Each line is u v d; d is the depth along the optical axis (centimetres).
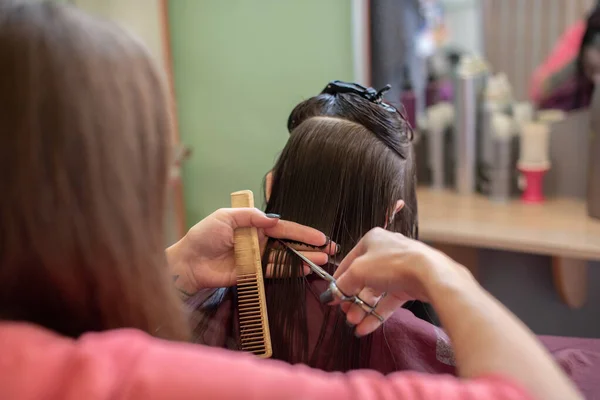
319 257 62
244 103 155
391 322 61
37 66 32
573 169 138
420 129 155
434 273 43
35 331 33
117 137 35
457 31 153
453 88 146
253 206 66
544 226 121
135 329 36
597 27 126
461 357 37
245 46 152
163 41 150
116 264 35
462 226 124
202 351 33
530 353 36
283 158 67
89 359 31
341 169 64
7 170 32
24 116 32
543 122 139
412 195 73
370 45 145
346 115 67
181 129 161
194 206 164
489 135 141
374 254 49
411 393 32
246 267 61
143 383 30
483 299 41
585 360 80
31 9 34
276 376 32
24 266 34
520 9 141
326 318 61
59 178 33
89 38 34
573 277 128
